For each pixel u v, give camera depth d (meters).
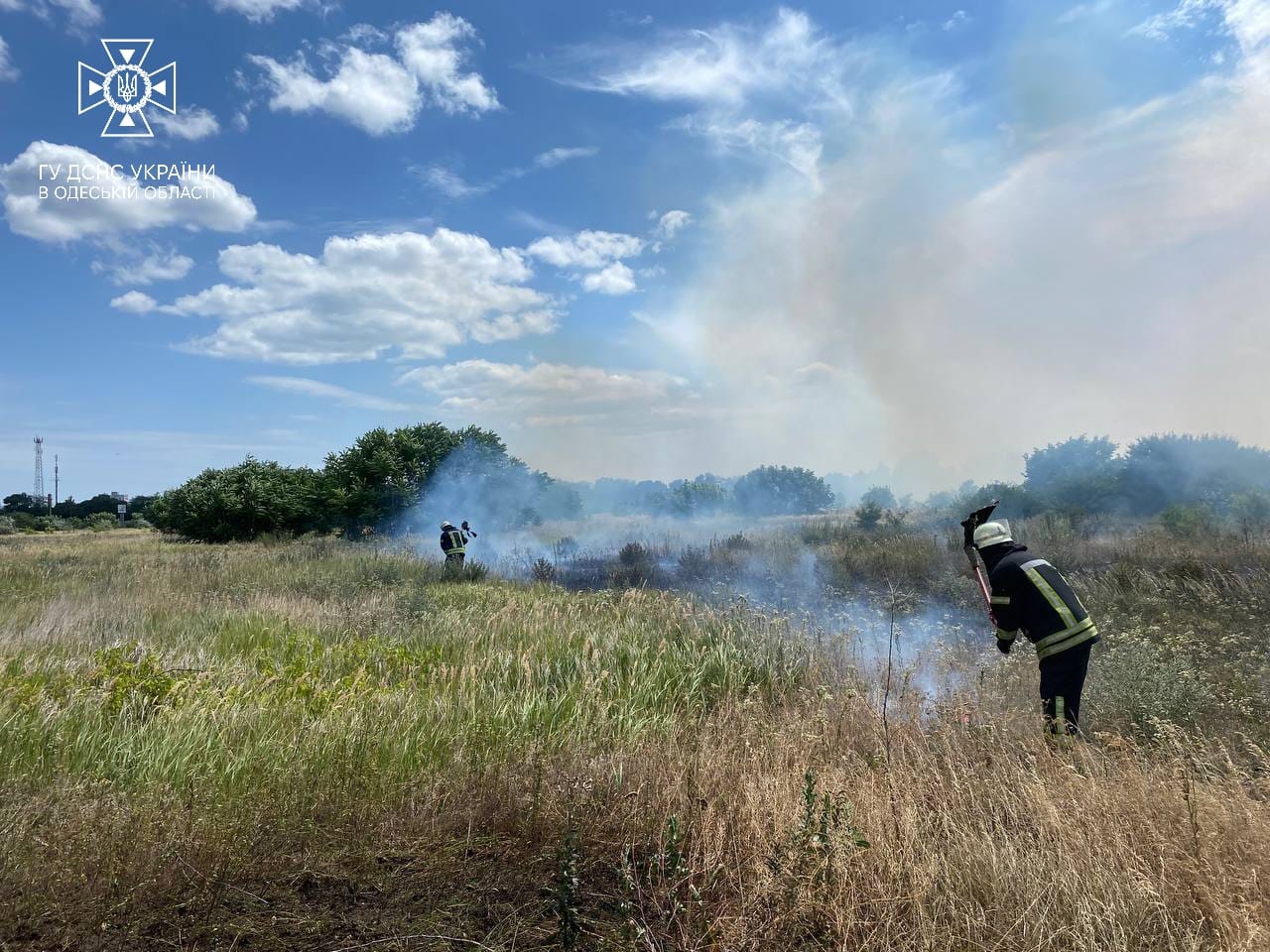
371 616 9.30
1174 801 3.36
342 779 3.90
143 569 15.74
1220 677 6.06
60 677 5.94
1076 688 4.73
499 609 9.88
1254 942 2.48
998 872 2.92
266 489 30.20
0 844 3.19
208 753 4.27
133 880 3.08
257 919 2.91
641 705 5.77
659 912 2.94
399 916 2.95
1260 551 11.02
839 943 2.70
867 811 3.34
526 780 3.97
